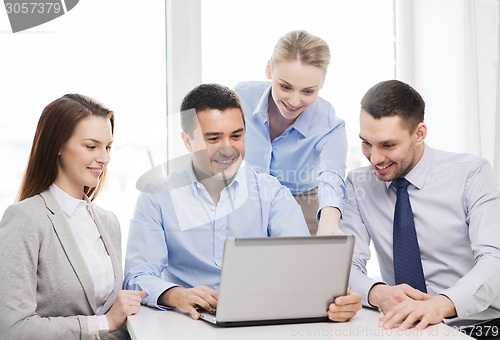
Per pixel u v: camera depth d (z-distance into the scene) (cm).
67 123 192
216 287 217
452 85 280
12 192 237
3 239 182
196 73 260
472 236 208
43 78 241
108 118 199
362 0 281
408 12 288
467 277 185
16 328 175
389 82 210
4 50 236
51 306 187
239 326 164
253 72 267
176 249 217
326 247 164
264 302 163
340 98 279
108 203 246
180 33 257
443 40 282
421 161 216
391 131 204
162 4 256
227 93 221
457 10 277
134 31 252
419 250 212
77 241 196
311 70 240
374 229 222
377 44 284
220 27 263
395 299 180
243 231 222
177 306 182
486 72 277
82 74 246
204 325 167
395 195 220
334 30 278
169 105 256
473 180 212
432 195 215
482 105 276
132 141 250
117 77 250
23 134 238
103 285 197
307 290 165
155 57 255
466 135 276
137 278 201
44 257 186
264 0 269
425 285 209
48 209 190
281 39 242
